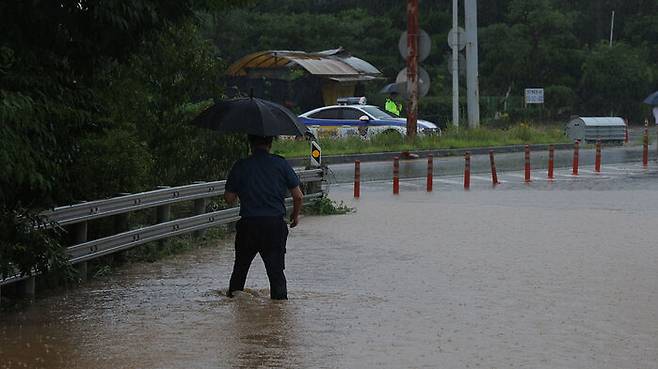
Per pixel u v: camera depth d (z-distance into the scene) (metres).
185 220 30.45
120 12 20.34
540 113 127.19
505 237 33.09
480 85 135.62
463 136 81.31
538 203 44.12
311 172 39.91
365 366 17.00
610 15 147.12
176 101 36.97
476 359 17.53
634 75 132.75
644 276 25.84
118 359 17.33
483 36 138.00
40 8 20.19
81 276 24.70
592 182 54.91
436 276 25.98
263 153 22.45
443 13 143.12
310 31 129.50
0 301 22.14
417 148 74.56
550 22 136.38
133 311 21.58
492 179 55.31
